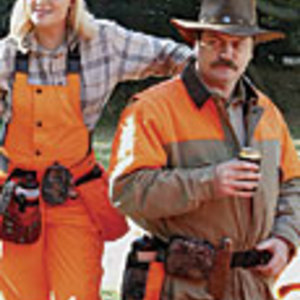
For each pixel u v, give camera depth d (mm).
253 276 4492
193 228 4398
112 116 21562
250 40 4445
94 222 5512
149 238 4539
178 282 4367
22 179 5375
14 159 5402
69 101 5332
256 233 4449
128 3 24172
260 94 4664
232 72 4383
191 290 4352
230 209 4387
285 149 4738
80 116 5387
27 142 5363
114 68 5434
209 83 4441
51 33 5254
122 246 8547
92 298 5445
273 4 25156
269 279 4586
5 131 5398
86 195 5461
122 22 24172
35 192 5367
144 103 4426
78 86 5320
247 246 4441
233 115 4492
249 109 4535
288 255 4621
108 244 8633
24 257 5418
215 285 4355
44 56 5254
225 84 4418
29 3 5184
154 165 4320
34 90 5281
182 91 4453
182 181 4230
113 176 4387
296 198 4727
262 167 4492
